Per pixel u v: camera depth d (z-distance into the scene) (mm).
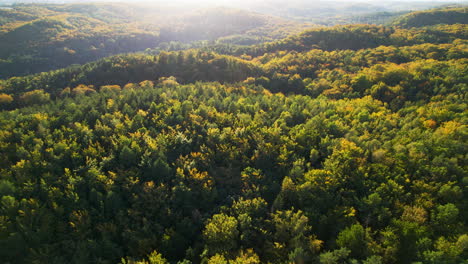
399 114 109625
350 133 93625
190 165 83750
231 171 83938
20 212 66625
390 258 53000
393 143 87750
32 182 78000
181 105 117250
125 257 64062
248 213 67812
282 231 62531
